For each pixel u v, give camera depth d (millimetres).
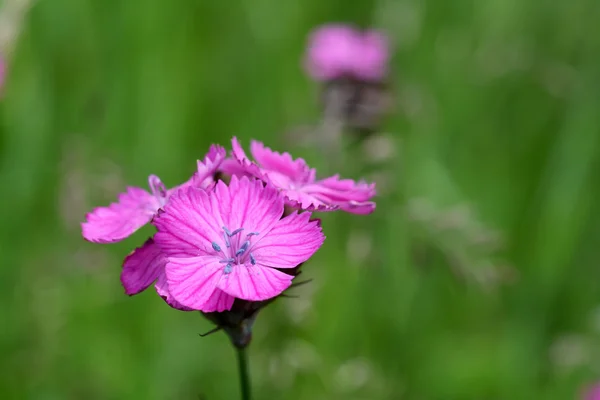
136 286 302
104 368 389
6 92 400
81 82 458
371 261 399
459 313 426
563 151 456
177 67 479
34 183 417
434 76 490
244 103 491
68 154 403
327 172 408
